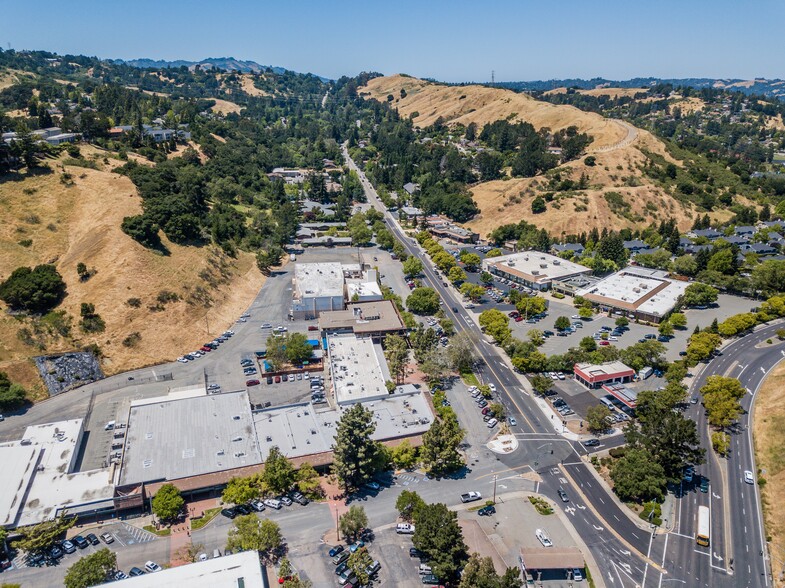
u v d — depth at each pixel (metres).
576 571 103.62
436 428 129.62
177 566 101.69
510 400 161.88
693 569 105.25
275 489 121.31
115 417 150.25
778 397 157.88
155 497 114.44
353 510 111.00
